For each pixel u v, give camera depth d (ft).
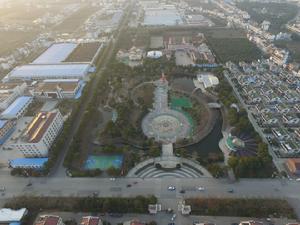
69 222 587.68
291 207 597.52
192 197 631.97
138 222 541.75
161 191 653.30
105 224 578.66
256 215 583.58
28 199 643.45
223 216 586.45
